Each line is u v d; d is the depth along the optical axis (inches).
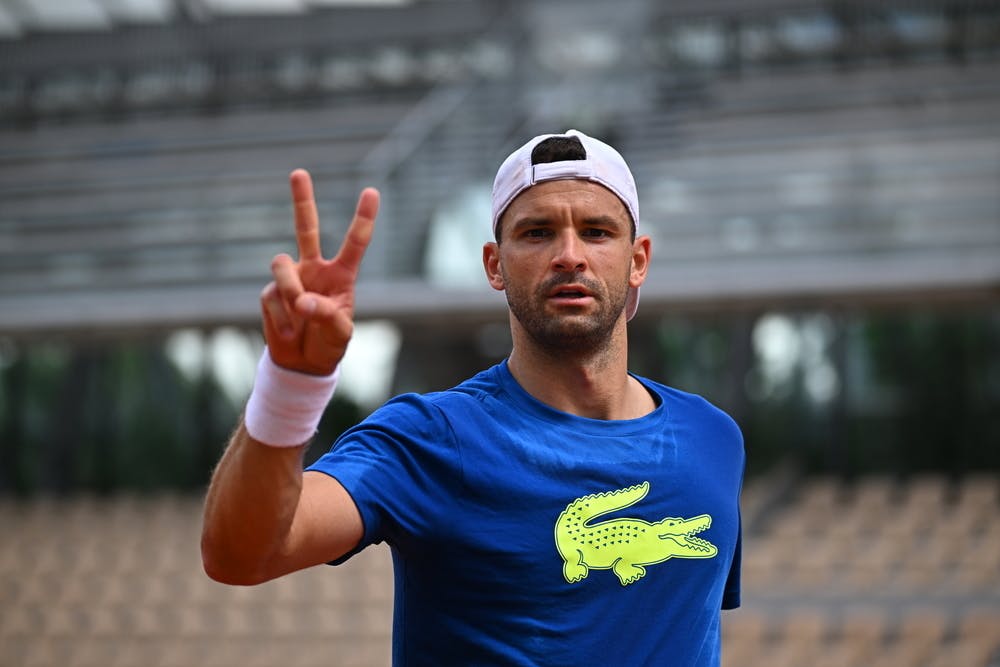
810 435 1611.7
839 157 951.6
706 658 135.6
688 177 977.5
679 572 134.1
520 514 129.4
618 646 129.6
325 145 1133.1
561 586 128.8
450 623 130.3
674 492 136.2
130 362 1713.8
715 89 1065.5
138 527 1137.4
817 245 895.1
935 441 1569.9
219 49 1234.6
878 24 1066.7
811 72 1063.0
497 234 141.1
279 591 933.2
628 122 1039.0
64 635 941.8
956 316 1566.2
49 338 1011.3
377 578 940.6
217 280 1004.6
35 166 1182.3
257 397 113.4
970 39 1045.2
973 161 921.5
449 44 1199.6
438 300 878.4
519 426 134.5
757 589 877.8
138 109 1227.2
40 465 1680.6
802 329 1630.2
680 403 146.2
